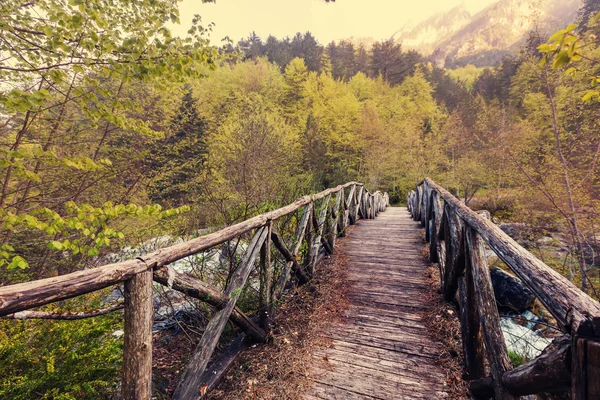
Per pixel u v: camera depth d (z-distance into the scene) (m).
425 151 21.22
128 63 2.50
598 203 6.79
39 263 4.35
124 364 1.33
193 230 4.68
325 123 24.14
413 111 29.34
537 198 8.27
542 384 1.02
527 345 3.12
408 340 2.56
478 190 18.62
